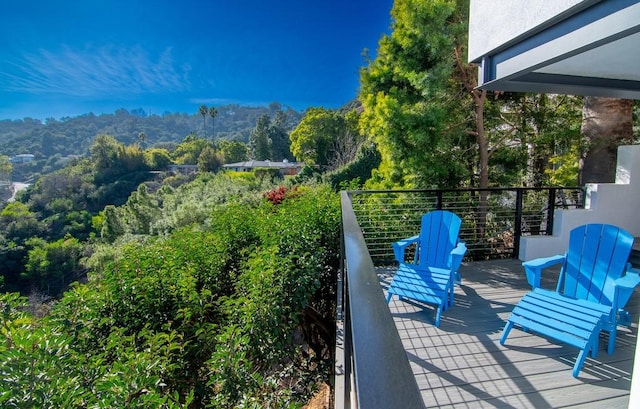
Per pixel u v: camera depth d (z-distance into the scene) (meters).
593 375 2.19
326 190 6.63
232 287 4.26
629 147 4.55
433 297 2.93
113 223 23.34
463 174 6.22
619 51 2.34
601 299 2.55
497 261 4.54
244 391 2.42
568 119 6.22
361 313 0.83
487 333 2.75
